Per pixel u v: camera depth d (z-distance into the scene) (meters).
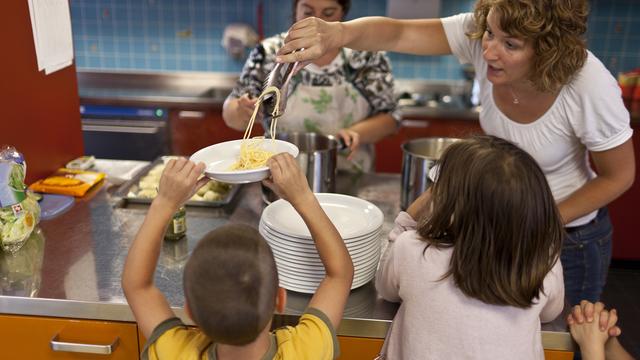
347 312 1.29
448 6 3.86
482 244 1.12
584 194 1.54
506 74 1.45
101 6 4.03
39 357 1.36
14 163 1.50
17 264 1.45
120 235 1.61
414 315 1.17
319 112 2.38
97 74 4.11
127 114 3.54
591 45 3.85
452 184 1.15
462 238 1.13
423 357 1.15
